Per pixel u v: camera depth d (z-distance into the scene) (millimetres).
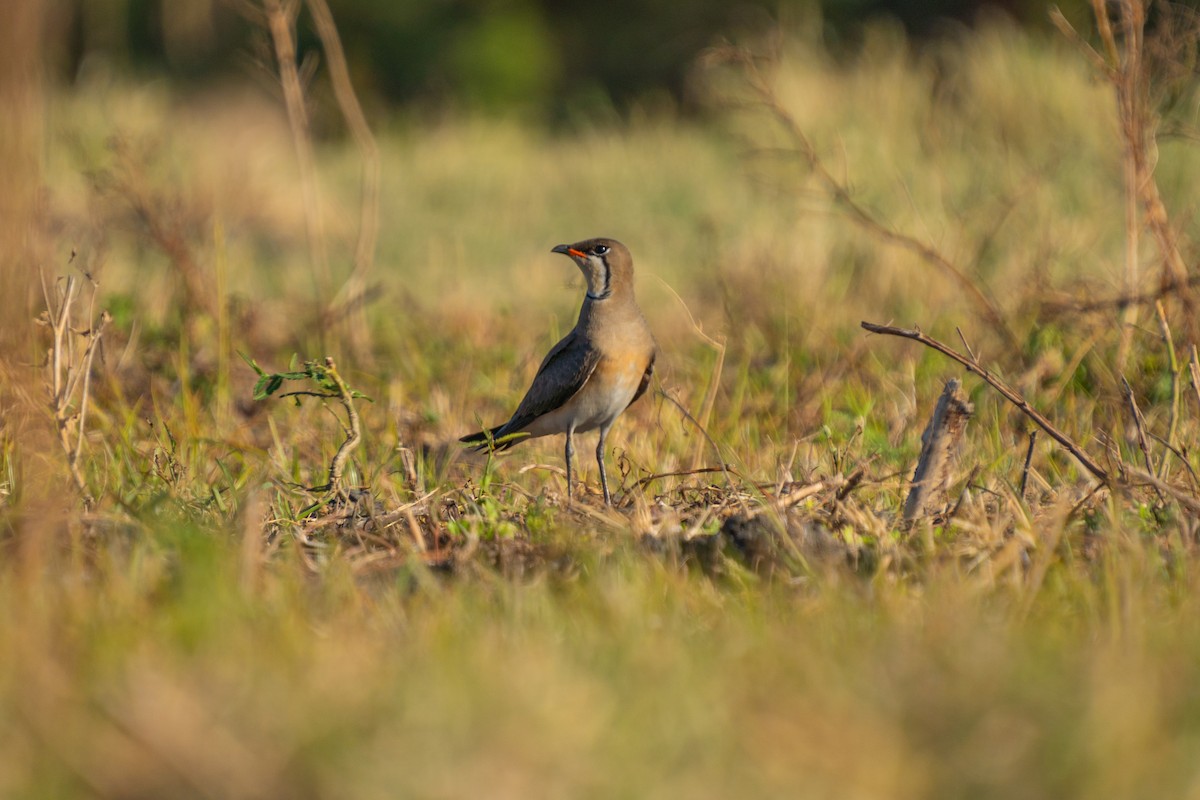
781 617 7070
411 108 42719
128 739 5445
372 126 38406
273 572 7926
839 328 15742
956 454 9914
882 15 39594
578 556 8219
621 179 29031
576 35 45844
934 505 9344
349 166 32594
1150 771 5266
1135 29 12219
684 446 11734
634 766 5301
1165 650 6316
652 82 44219
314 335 16172
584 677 5973
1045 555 7727
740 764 5387
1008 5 35500
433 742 5328
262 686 5738
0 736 5586
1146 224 12578
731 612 7168
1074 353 13195
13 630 6363
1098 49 17484
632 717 5617
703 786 5238
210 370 14336
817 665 6094
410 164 32688
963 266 17031
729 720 5637
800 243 19500
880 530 8570
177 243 16438
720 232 22062
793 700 5770
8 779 5312
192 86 40688
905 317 16141
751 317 16375
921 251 14352
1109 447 10047
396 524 9367
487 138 35281
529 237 25219
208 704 5609
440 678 5816
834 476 9836
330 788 5176
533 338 16797
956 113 26172
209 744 5367
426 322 17547
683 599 7383
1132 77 12258
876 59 29047
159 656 6121
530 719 5492
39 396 9594
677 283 20188
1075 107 24234
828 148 23969
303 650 6246
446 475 11297
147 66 40938
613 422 11797
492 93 43469
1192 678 5984
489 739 5371
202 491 10141
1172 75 12844
